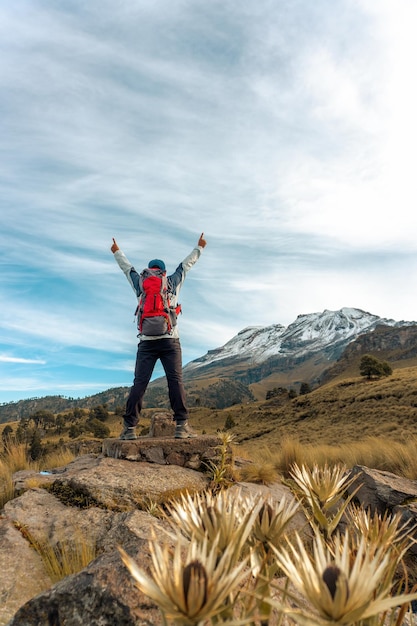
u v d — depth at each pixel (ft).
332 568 2.00
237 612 3.79
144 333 19.11
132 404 20.18
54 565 10.66
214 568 2.21
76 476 16.79
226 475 18.24
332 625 1.84
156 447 19.30
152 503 14.93
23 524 13.42
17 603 9.41
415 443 28.50
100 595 5.60
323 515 3.26
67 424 463.83
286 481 4.05
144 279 19.54
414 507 14.12
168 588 1.97
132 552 6.36
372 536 3.10
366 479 17.08
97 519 13.65
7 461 27.78
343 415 166.30
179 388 19.94
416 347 652.89
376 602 1.89
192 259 20.62
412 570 12.01
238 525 2.60
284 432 175.01
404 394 160.76
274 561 2.71
